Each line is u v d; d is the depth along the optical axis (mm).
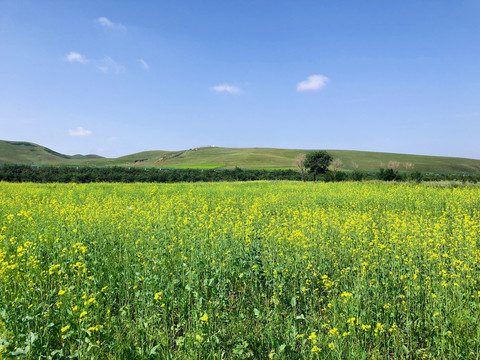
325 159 63219
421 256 8344
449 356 4520
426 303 5824
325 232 10172
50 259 7699
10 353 4035
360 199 20219
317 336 4820
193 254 7027
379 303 5781
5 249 7754
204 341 4578
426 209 17359
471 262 7250
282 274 6562
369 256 7551
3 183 33594
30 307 5148
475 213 15188
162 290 5891
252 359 4672
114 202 17266
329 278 7129
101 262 7379
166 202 17156
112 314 5879
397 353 4957
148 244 8516
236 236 8469
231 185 36344
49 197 21484
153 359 4449
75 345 4672
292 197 22219
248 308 5906
